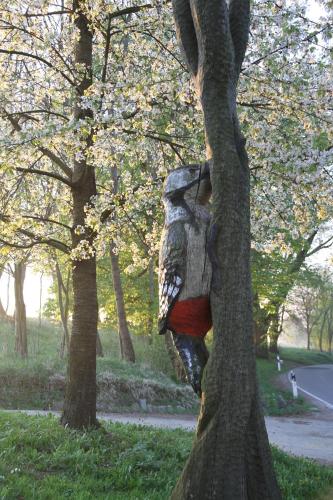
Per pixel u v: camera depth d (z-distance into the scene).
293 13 9.11
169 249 4.20
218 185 4.32
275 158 8.90
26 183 11.45
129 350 19.34
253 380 4.18
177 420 13.78
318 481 7.42
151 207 10.09
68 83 9.83
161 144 10.58
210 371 4.12
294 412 16.78
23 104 10.57
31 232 10.24
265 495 4.10
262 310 28.53
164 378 17.94
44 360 16.75
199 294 4.21
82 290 9.24
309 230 10.16
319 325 73.06
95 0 9.12
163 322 4.21
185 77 8.86
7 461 6.45
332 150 8.67
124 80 8.91
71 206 11.11
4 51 8.98
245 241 4.30
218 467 4.00
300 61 9.32
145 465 6.98
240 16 4.91
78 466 6.61
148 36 9.95
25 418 9.27
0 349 20.02
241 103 9.52
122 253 21.78
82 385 8.85
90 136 9.01
